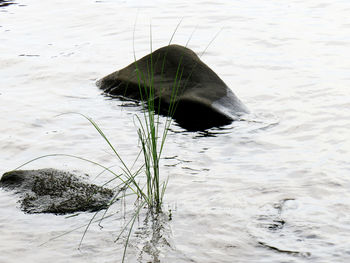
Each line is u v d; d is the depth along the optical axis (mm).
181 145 10523
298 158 9875
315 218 7934
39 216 8125
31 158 10125
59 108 12484
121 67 15188
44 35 18109
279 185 8906
